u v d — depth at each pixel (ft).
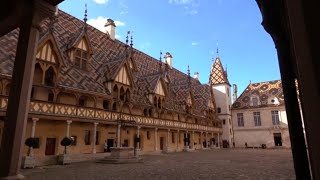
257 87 182.29
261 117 168.76
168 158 76.89
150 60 138.72
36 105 57.77
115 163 60.03
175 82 145.79
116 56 104.58
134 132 93.61
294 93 15.02
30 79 23.99
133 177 36.96
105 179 35.17
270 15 15.57
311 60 5.68
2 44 58.70
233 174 40.11
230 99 185.47
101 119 73.61
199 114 137.59
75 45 77.97
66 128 66.18
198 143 138.82
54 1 26.02
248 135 171.32
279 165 54.08
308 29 5.82
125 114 83.56
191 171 44.21
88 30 100.42
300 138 14.64
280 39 15.55
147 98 101.60
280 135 161.17
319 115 5.46
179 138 122.52
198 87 161.58
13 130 22.26
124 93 87.35
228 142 169.27
